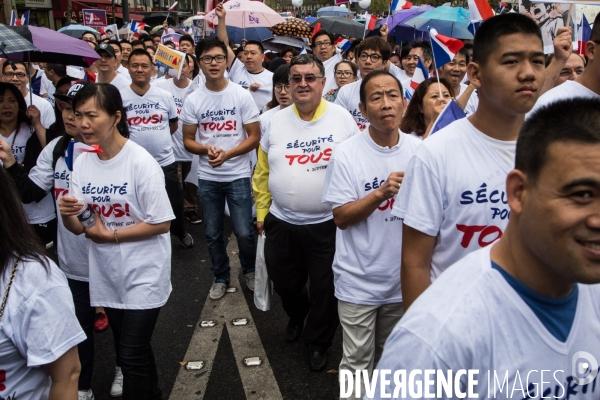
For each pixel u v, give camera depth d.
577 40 4.55
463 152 1.92
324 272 3.35
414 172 1.98
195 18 15.31
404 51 6.45
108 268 2.74
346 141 2.83
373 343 2.85
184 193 6.62
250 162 5.19
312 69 3.25
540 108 1.17
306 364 3.55
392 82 2.65
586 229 1.02
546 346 1.16
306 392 3.25
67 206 2.58
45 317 1.63
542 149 1.07
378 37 5.38
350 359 2.81
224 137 4.63
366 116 2.74
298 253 3.49
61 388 1.70
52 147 3.36
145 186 2.70
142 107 5.36
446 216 1.96
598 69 2.37
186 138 4.73
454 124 1.97
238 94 4.62
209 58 4.49
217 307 4.39
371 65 5.36
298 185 3.32
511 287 1.17
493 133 1.90
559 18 4.12
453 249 1.98
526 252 1.14
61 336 1.66
